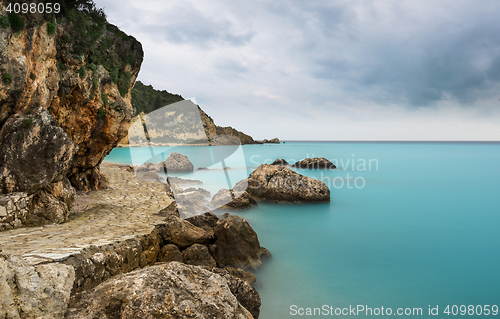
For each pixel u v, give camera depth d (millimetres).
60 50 9930
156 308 3998
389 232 15648
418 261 12164
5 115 7770
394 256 12570
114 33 12867
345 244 13656
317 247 13180
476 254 13031
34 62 8281
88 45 11117
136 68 14055
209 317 4215
